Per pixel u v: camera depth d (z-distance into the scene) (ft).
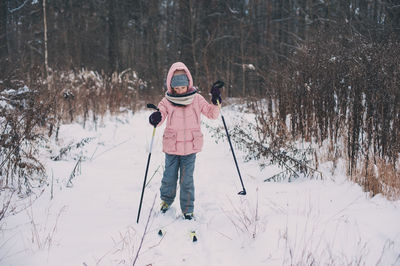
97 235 8.48
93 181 13.20
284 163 13.58
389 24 22.59
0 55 32.96
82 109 25.43
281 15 56.03
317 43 19.13
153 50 60.49
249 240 8.27
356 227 8.11
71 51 58.70
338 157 13.92
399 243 7.35
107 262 7.25
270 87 20.98
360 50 15.92
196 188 12.81
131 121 27.30
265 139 17.29
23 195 10.87
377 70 13.43
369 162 11.93
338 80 15.31
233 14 56.95
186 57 50.29
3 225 8.66
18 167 12.10
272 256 7.42
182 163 10.09
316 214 9.28
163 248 8.08
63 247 7.73
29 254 7.34
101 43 69.77
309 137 16.60
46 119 16.58
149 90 42.19
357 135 12.80
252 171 14.58
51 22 59.26
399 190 10.04
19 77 20.20
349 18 31.81
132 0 65.82
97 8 68.39
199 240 8.55
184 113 9.90
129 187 12.74
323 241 7.61
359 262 6.56
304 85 16.87
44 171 12.53
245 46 52.31
